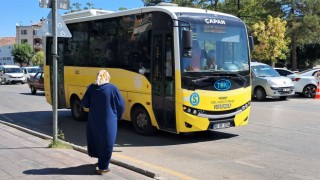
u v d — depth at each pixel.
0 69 42.41
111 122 6.42
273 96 19.84
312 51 56.16
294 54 50.06
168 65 9.59
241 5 43.97
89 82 12.56
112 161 7.23
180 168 7.33
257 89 20.22
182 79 9.29
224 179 6.61
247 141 9.82
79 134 11.28
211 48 9.76
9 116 15.27
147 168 7.13
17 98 23.20
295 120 13.11
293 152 8.59
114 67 11.45
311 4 46.31
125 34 11.05
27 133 10.45
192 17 9.61
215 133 10.92
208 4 45.16
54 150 8.18
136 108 10.80
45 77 14.91
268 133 10.84
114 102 6.48
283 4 48.06
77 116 13.66
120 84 11.25
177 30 9.36
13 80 40.31
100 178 6.17
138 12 10.57
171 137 10.45
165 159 8.08
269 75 20.59
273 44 40.09
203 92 9.47
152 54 10.06
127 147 9.31
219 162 7.77
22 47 90.19
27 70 42.00
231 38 10.16
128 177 6.27
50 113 16.14
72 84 13.48
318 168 7.29
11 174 6.37
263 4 47.38
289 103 18.72
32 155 7.70
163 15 9.73
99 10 12.96
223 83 9.77
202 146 9.34
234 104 9.98
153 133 10.59
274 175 6.85
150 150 8.98
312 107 16.94
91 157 7.26
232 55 10.13
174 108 9.45
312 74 21.94
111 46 11.59
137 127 10.86
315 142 9.60
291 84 20.28
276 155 8.33
